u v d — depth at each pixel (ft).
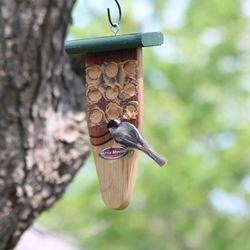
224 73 63.52
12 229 22.76
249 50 64.28
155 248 61.52
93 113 19.19
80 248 43.29
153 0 65.82
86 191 59.62
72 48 19.10
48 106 22.49
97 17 61.62
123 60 18.88
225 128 61.77
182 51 63.41
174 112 61.16
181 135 59.93
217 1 64.08
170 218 62.44
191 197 57.62
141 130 18.79
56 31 22.07
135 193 57.98
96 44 18.75
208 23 64.39
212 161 60.13
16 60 21.50
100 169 18.80
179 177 57.52
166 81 62.90
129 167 18.43
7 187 21.97
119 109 18.88
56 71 22.67
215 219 61.36
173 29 64.85
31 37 21.54
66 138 22.72
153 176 56.90
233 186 59.31
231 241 59.72
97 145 18.94
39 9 21.54
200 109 61.98
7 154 21.80
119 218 59.47
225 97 63.26
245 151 60.70
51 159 22.53
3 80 21.45
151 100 61.93
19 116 21.86
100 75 19.17
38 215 23.08
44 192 22.67
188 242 63.21
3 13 21.33
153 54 63.16
